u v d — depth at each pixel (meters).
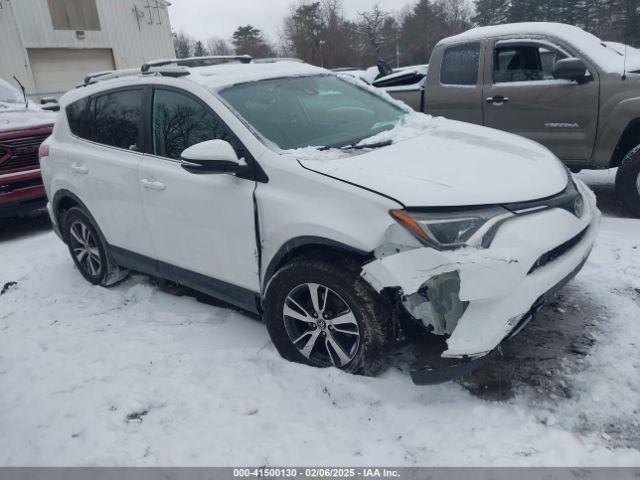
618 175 5.20
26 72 19.02
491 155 3.12
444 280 2.44
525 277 2.43
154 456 2.44
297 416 2.62
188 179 3.28
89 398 2.87
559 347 3.01
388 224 2.48
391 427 2.48
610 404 2.52
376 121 3.77
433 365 2.57
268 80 3.63
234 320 3.64
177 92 3.47
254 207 2.94
